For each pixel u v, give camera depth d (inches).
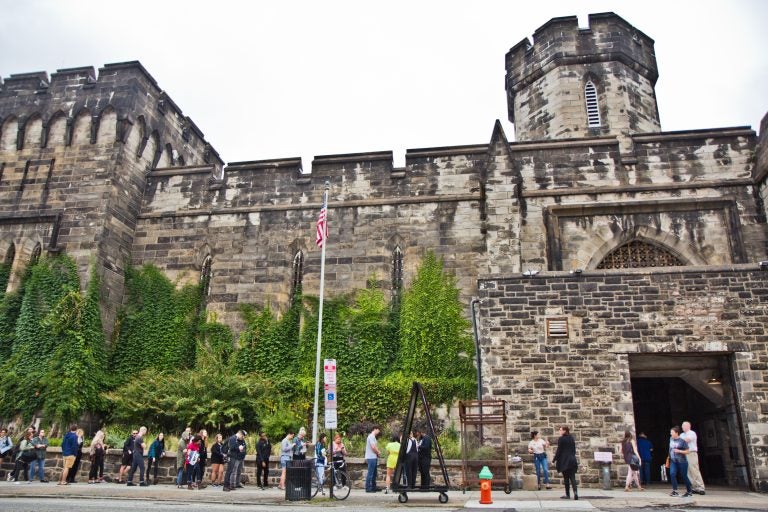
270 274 1035.9
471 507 517.3
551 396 730.2
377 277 994.7
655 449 1031.6
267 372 970.7
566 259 935.0
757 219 919.0
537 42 1219.2
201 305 1050.1
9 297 998.4
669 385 1007.0
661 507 509.0
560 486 694.5
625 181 968.3
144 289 1058.1
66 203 1048.8
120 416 916.6
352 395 924.6
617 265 938.1
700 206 932.0
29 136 1116.5
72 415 898.1
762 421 678.5
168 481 789.9
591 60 1162.0
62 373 913.5
